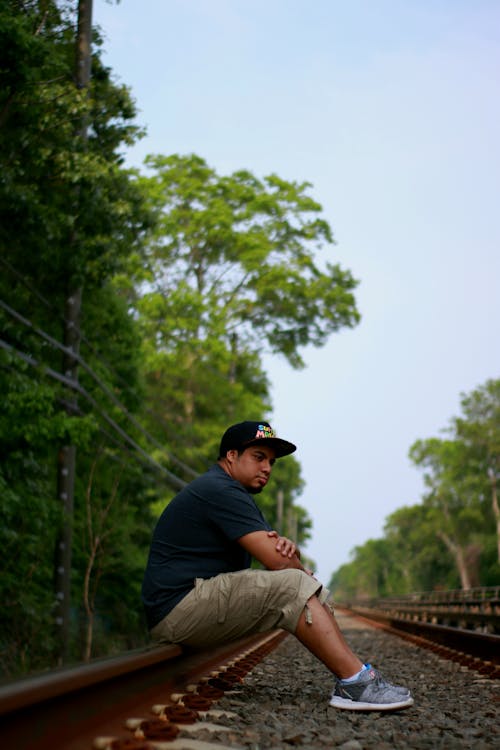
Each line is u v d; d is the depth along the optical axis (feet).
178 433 105.19
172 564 13.33
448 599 94.79
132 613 60.75
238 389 113.19
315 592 12.87
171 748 8.40
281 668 23.99
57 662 39.09
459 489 253.65
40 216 38.63
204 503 13.28
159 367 101.04
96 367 57.21
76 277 42.11
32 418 36.11
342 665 12.71
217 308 115.75
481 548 258.16
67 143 39.34
